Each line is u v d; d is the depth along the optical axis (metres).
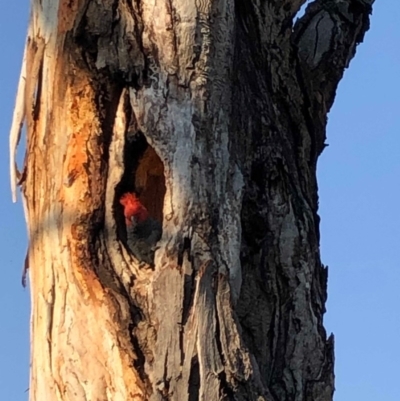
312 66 4.91
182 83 4.07
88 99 4.12
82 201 4.04
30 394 4.10
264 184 4.40
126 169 4.08
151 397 3.76
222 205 4.04
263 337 4.30
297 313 4.36
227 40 4.18
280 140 4.51
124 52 4.10
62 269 4.00
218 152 4.07
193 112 4.05
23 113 4.35
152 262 4.00
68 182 4.07
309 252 4.45
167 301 3.86
